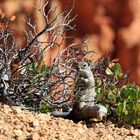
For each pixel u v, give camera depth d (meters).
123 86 13.28
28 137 10.27
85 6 35.16
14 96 12.20
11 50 13.02
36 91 12.37
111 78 13.52
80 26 35.22
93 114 12.06
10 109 11.60
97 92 13.04
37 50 12.72
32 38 13.33
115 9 36.38
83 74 12.27
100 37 35.53
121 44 35.91
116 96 13.08
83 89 12.25
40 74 12.41
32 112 12.02
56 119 11.75
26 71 12.43
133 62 35.72
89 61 13.30
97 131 11.73
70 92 12.97
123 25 36.22
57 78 13.21
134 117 12.74
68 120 11.78
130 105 12.80
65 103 12.45
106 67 13.59
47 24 12.28
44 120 11.41
